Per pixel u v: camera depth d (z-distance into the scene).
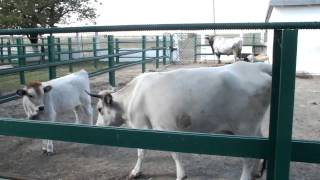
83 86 6.70
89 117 6.89
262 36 23.11
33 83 5.40
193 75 3.98
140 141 1.86
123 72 16.23
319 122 7.22
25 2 21.45
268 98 3.93
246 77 3.90
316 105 8.90
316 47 14.91
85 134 1.95
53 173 4.82
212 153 1.78
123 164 5.07
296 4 15.20
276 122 1.73
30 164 5.18
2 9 21.30
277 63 1.72
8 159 5.40
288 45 1.62
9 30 2.34
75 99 6.45
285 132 1.66
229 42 20.59
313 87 11.84
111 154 5.50
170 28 1.91
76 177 4.66
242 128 3.94
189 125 4.01
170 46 19.97
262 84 3.88
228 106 3.88
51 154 5.55
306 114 7.93
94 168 4.95
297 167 4.85
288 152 1.67
